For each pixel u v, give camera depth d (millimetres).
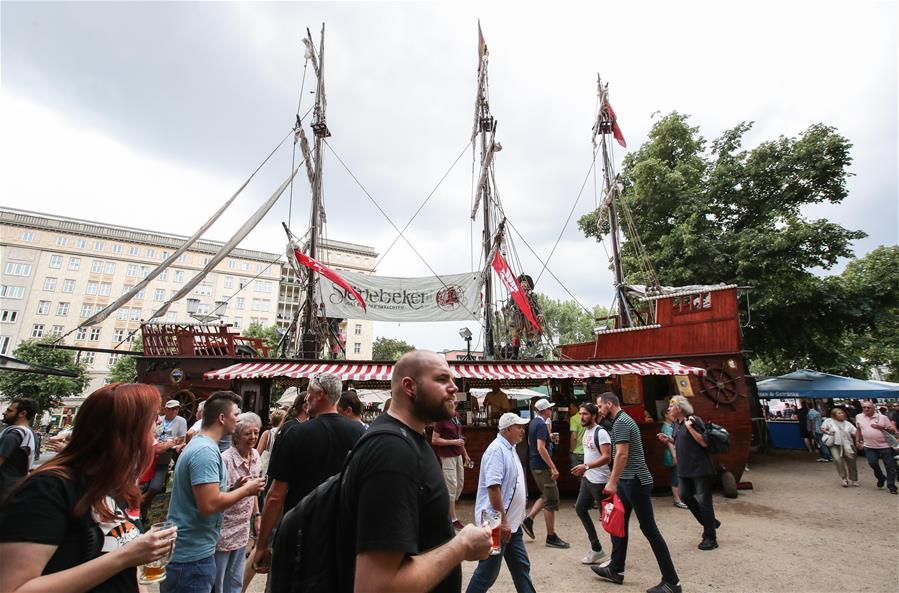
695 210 19000
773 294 16547
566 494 10141
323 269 13242
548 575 5406
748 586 5039
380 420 1849
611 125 16766
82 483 1696
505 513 3943
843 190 18172
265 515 3195
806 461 14836
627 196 21156
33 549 1493
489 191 16391
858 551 6133
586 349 17266
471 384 13789
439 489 1731
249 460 4066
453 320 13656
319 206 15172
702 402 10547
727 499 9445
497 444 4234
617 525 4977
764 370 32125
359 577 1444
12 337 49375
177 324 11695
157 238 58750
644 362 10617
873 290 17500
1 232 51719
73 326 52250
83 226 55469
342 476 1740
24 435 5223
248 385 11344
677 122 20672
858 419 10539
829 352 20531
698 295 11844
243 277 61781
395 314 13609
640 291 15031
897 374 34719
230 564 3760
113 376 36344
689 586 5051
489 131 16875
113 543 1799
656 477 10008
